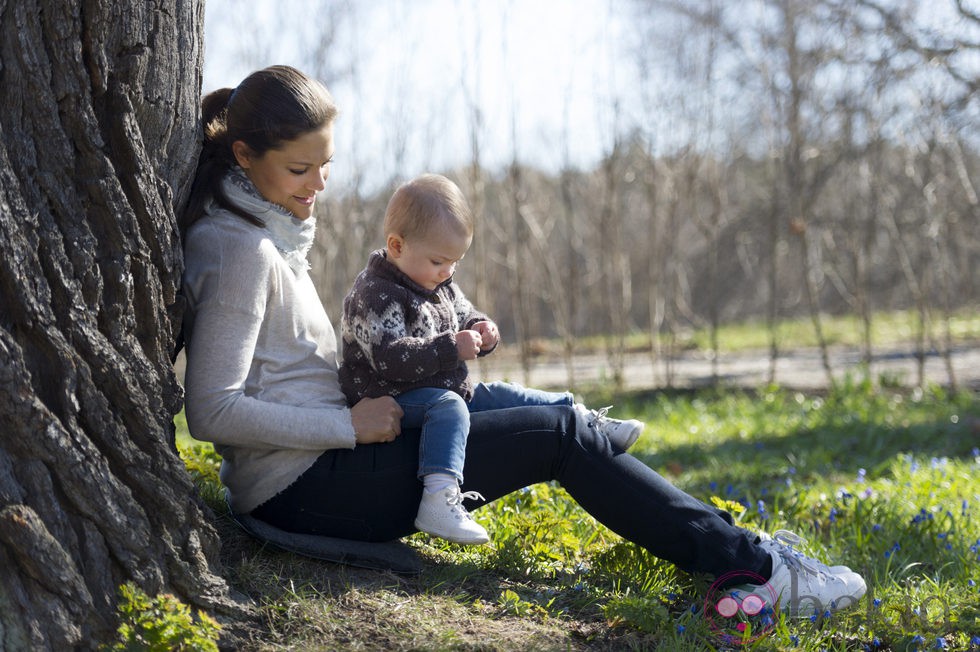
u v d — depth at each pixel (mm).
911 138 9180
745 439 7164
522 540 3061
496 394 2844
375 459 2553
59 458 2074
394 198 2658
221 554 2564
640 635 2584
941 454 6164
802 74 9695
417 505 2600
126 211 2219
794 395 9273
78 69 2139
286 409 2432
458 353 2545
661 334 15391
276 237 2520
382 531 2646
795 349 13898
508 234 12070
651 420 8320
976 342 13453
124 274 2217
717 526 2709
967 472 5215
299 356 2543
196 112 2451
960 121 9367
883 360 11867
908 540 3742
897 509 4234
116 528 2139
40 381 2104
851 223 9922
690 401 9477
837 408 8250
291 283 2508
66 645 2055
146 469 2223
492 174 12781
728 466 6047
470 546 2992
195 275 2398
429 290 2688
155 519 2230
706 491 4961
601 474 2643
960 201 10805
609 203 10773
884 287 19000
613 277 11141
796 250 19188
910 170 9203
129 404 2209
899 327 15367
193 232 2424
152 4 2268
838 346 13938
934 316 15914
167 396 2346
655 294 10953
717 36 10578
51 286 2115
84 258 2148
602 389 10391
